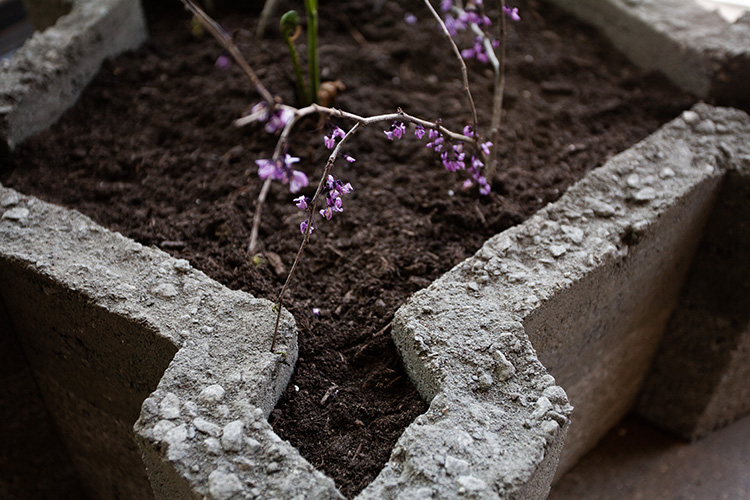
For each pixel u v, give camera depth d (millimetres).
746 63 929
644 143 865
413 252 824
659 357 994
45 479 969
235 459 664
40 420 917
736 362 949
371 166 907
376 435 718
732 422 1042
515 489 654
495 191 879
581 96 983
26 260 761
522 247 784
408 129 940
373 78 1001
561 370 837
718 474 993
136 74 991
